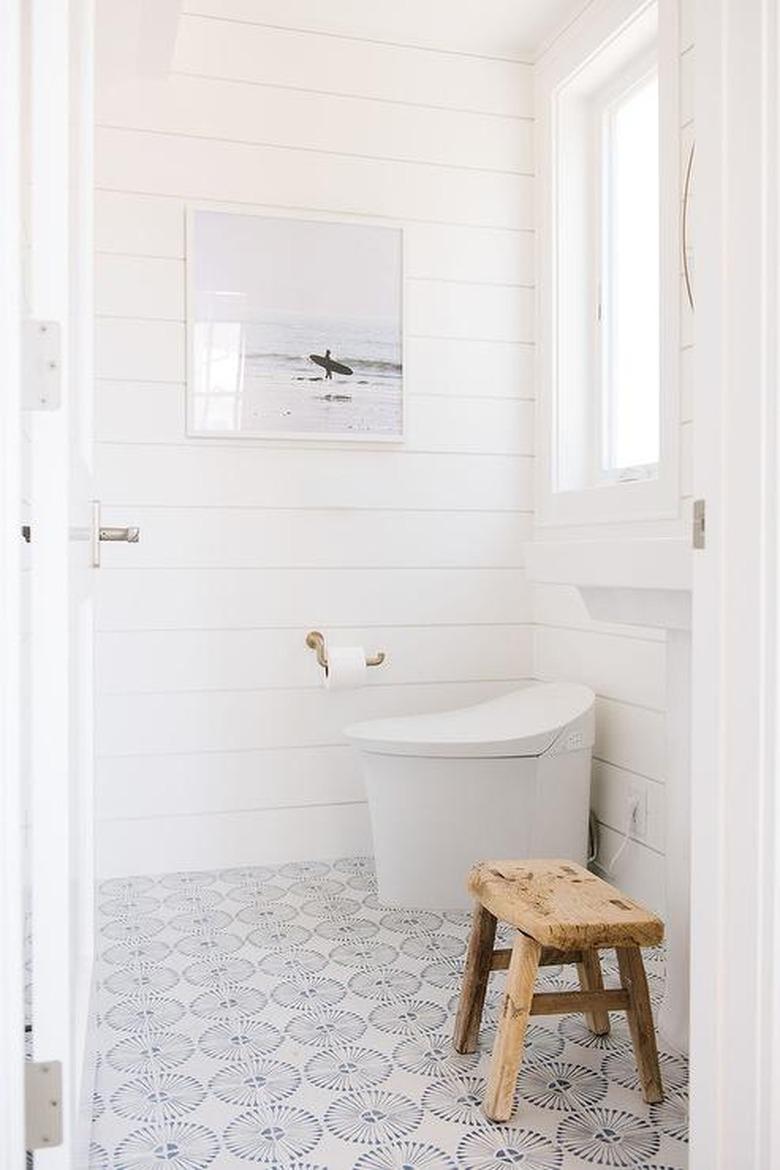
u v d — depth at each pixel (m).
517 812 2.59
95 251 2.84
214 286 2.93
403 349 3.10
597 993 1.71
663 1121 1.65
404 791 2.62
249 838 3.01
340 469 3.06
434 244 3.13
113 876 2.90
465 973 1.89
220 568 2.97
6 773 1.06
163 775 2.93
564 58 3.00
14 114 1.04
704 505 1.25
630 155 2.97
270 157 2.97
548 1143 1.59
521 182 3.21
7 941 1.06
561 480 3.12
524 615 3.25
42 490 1.10
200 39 2.91
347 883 2.86
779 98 1.14
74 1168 1.21
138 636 2.91
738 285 1.19
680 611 1.67
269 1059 1.86
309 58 3.01
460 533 3.18
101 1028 1.98
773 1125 1.17
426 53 3.11
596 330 3.09
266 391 2.98
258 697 3.01
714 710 1.22
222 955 2.34
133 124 2.87
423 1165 1.53
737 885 1.20
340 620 3.07
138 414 2.89
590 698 2.72
